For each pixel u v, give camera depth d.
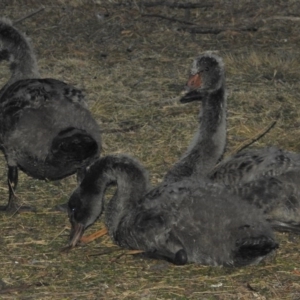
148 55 21.36
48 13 24.05
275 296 10.67
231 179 11.98
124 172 11.97
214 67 13.16
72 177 14.61
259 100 18.19
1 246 12.16
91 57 21.22
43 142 12.60
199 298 10.62
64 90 13.00
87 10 24.23
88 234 12.70
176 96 18.55
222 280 11.05
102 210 12.35
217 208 11.12
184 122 17.16
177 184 11.59
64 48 21.83
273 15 23.89
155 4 24.55
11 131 12.80
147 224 11.37
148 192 11.80
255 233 10.84
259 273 11.23
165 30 22.98
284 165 11.84
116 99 18.39
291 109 17.83
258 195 11.72
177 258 11.16
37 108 12.72
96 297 10.64
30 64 14.88
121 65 20.62
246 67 20.16
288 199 11.68
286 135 16.58
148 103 18.17
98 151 12.92
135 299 10.59
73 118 12.77
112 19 23.64
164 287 10.89
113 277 11.17
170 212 11.31
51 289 10.87
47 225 12.88
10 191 13.34
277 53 21.17
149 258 11.62
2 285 10.97
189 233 11.21
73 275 11.26
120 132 16.66
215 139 13.17
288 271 11.31
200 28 22.95
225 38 22.53
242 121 17.17
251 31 22.84
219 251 11.09
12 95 12.93
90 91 18.86
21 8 24.48
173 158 15.47
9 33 14.77
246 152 12.38
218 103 13.20
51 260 11.72
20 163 13.09
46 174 12.99
